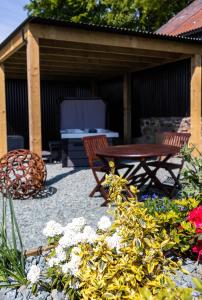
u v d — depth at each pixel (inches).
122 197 84.7
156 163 185.5
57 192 202.8
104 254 74.8
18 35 239.0
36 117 217.8
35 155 190.7
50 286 85.2
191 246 95.1
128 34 253.8
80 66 369.1
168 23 471.2
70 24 224.1
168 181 211.5
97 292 69.4
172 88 358.0
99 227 84.3
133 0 693.3
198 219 91.7
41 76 434.6
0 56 299.0
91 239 80.5
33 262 102.0
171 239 89.1
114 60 334.6
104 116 378.0
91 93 489.7
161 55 311.3
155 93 384.8
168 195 179.9
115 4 721.6
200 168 115.7
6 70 378.0
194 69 294.2
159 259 75.7
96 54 311.0
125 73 417.7
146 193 188.7
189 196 120.1
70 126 369.1
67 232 83.3
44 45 253.1
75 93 479.8
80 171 275.9
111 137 323.6
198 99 296.4
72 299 77.2
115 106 462.0
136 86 418.6
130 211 78.1
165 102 369.7
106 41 246.7
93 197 189.6
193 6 462.6
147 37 262.5
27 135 448.1
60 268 83.3
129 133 423.5
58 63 348.2
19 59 316.5
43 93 458.9
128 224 77.4
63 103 365.7
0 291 87.7
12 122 438.9
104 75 443.2
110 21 730.2
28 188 186.7
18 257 96.2
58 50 289.9
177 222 96.9
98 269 73.4
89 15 775.7
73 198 187.9
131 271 72.0
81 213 159.2
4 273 92.0
